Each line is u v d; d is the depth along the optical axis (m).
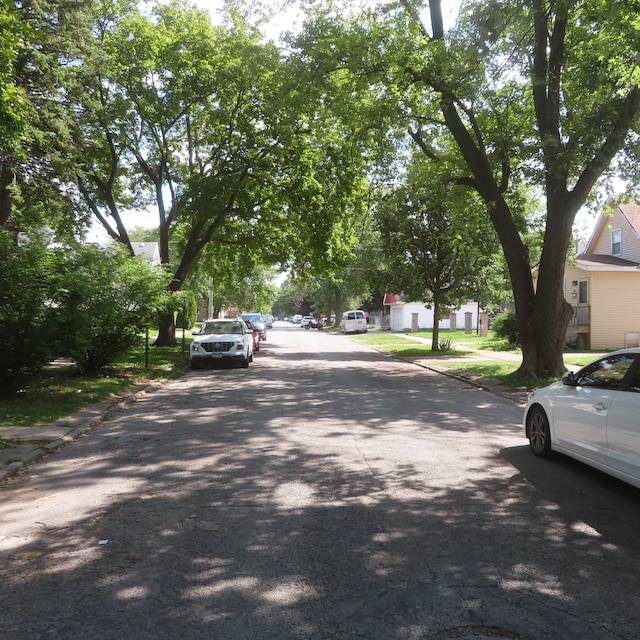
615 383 5.93
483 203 16.19
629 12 10.72
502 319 30.42
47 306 11.39
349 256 28.27
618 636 3.17
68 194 18.73
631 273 27.67
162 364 19.20
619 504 5.48
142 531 4.74
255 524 4.89
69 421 9.33
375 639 3.13
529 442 7.68
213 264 32.50
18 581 3.84
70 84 15.16
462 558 4.20
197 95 22.41
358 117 15.88
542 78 13.82
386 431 8.85
